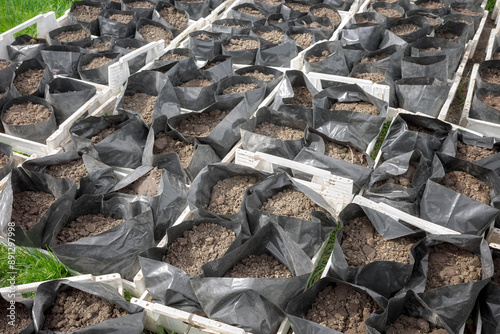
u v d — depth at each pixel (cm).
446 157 131
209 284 104
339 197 122
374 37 181
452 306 104
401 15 200
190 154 136
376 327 102
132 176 128
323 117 144
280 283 103
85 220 122
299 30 185
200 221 119
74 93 148
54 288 106
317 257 118
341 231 115
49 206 122
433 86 150
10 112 144
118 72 154
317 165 132
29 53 168
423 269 111
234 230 118
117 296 105
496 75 164
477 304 110
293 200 123
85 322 104
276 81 158
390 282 108
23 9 207
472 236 112
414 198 125
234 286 103
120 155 136
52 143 137
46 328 103
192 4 199
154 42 167
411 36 182
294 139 140
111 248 114
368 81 151
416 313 106
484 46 200
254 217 118
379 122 140
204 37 180
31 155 137
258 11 201
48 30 181
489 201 126
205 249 115
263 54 170
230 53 171
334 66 164
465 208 120
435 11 199
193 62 162
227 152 140
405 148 137
